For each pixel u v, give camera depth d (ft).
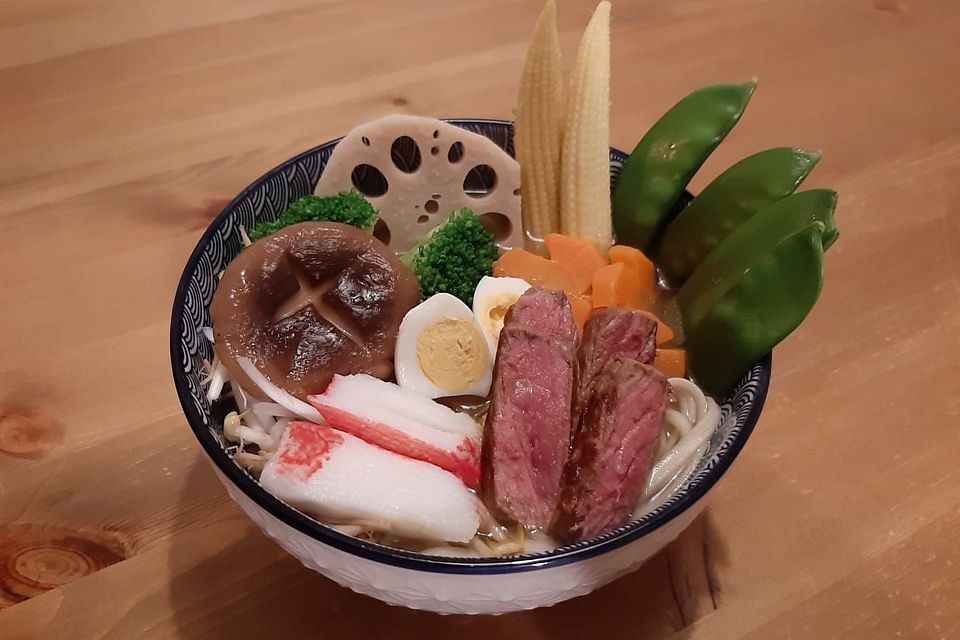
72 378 1.11
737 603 0.96
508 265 1.11
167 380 1.11
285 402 0.96
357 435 0.95
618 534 0.83
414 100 1.46
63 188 1.31
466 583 0.82
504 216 1.15
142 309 1.18
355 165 1.11
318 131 1.40
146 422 1.08
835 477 1.05
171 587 0.96
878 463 1.07
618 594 0.97
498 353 0.97
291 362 0.98
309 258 1.00
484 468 0.95
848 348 1.17
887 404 1.11
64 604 0.95
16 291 1.19
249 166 1.35
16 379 1.11
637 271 1.10
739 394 0.97
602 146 1.12
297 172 1.10
